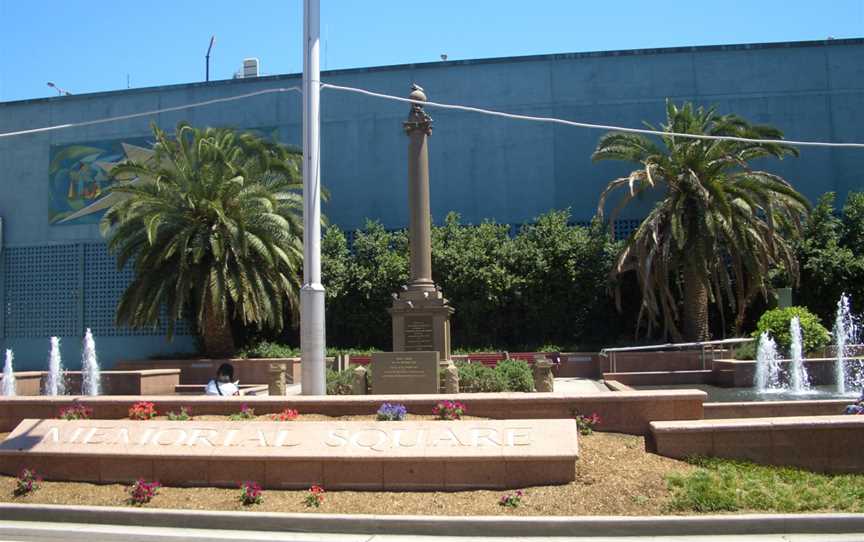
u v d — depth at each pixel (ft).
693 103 107.24
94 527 27.63
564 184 107.76
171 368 89.56
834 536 24.61
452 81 111.04
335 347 102.12
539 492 28.37
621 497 27.50
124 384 73.31
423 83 111.55
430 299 57.98
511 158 108.88
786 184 86.69
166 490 30.89
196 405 38.14
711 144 84.17
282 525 26.84
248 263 86.94
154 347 110.32
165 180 86.28
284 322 103.65
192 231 84.94
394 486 30.07
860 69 106.73
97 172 116.57
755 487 27.96
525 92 109.70
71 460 32.96
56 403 39.52
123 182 105.70
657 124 107.24
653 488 28.07
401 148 111.45
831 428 31.32
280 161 93.76
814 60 107.14
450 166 109.81
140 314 87.15
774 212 89.76
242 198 87.35
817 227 96.58
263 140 102.01
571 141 108.27
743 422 32.14
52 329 114.62
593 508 26.89
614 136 89.61
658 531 25.17
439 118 110.73
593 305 98.84
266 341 100.63
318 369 44.57
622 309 100.78
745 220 84.28
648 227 85.51
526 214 107.76
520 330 101.71
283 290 91.56
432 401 36.11
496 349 98.12
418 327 57.93
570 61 109.50
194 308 91.76
